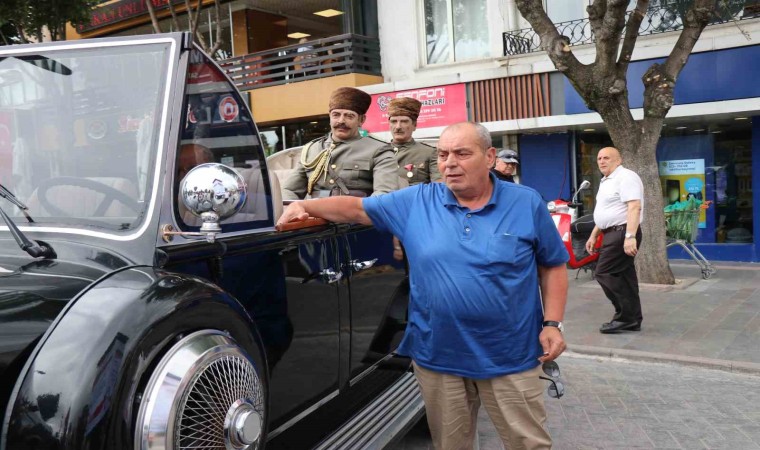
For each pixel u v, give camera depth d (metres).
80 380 1.52
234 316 1.93
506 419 2.70
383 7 13.89
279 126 15.37
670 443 4.11
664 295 8.39
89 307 1.65
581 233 10.02
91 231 2.04
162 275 1.81
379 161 3.96
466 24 13.16
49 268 1.90
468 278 2.57
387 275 3.54
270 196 2.59
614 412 4.68
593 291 9.08
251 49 16.30
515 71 11.53
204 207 1.95
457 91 12.22
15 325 1.64
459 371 2.68
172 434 1.63
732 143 11.15
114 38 2.32
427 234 2.68
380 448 2.86
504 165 5.54
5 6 9.84
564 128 11.78
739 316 7.20
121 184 2.13
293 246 2.62
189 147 2.19
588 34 11.65
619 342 6.37
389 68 13.96
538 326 2.72
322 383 2.83
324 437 2.84
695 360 5.69
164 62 2.22
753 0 10.15
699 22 8.34
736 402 4.80
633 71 10.70
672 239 9.71
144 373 1.62
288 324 2.55
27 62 2.37
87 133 2.25
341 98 3.93
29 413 1.50
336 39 13.52
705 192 11.43
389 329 3.57
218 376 1.76
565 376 5.56
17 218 2.18
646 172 8.76
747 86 9.91
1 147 2.36
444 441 2.87
